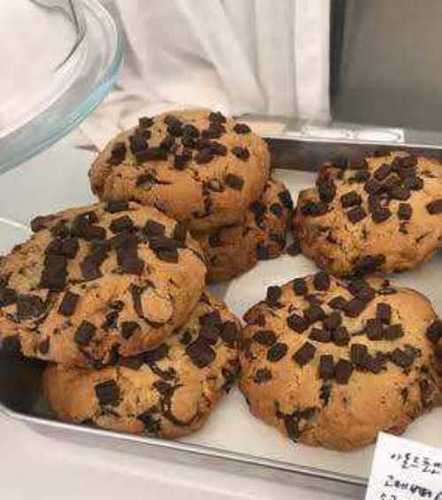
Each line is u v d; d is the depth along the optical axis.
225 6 0.67
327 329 0.41
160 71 0.71
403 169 0.48
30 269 0.40
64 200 0.56
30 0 0.42
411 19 0.67
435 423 0.41
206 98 0.71
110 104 0.69
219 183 0.46
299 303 0.43
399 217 0.46
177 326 0.40
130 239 0.40
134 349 0.39
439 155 0.51
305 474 0.37
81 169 0.59
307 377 0.40
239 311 0.48
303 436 0.40
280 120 0.68
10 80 0.40
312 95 0.69
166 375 0.40
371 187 0.48
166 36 0.68
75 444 0.42
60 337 0.38
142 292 0.38
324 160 0.54
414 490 0.34
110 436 0.39
